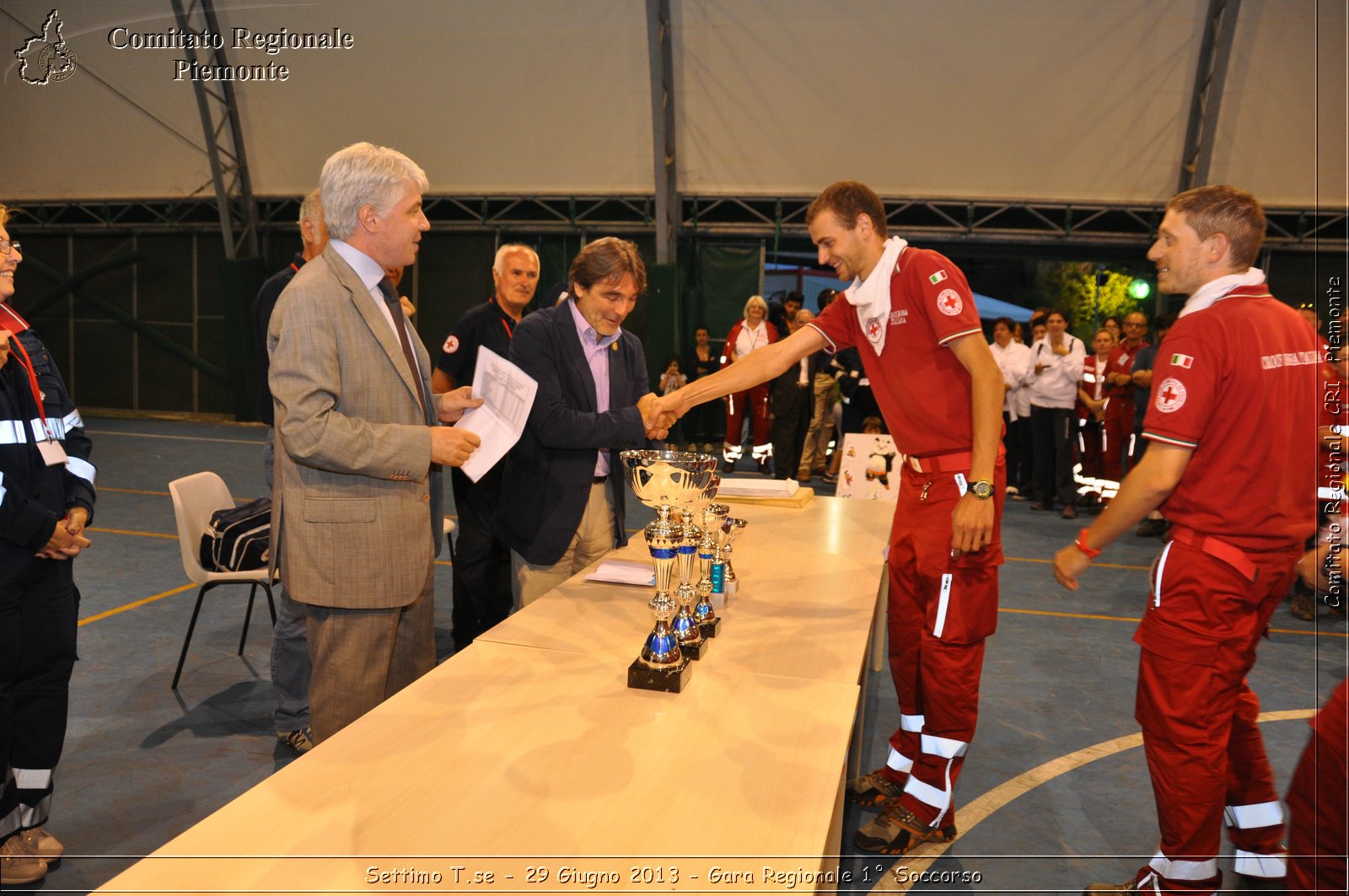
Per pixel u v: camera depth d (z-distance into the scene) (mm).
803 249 11797
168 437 11734
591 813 1365
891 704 3848
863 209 2455
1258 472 2045
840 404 9312
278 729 3289
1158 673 2188
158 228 13133
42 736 2549
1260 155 9641
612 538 3301
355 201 2119
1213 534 2102
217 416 13547
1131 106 9758
